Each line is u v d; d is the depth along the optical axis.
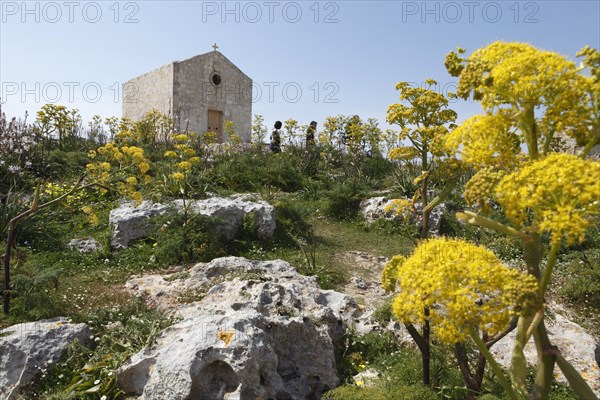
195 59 31.86
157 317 5.26
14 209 8.26
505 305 1.87
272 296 5.45
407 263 2.19
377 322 5.50
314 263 8.13
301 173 15.25
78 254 7.98
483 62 2.06
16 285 5.24
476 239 10.60
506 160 2.04
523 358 1.99
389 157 3.72
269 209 9.76
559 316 6.32
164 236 8.33
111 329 5.12
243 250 8.97
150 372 3.98
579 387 1.86
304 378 4.35
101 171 6.22
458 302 1.89
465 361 2.87
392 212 11.37
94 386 4.05
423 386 3.57
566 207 1.73
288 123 17.41
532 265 1.96
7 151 12.24
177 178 9.28
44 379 4.32
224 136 33.06
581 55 1.91
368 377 4.39
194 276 6.92
